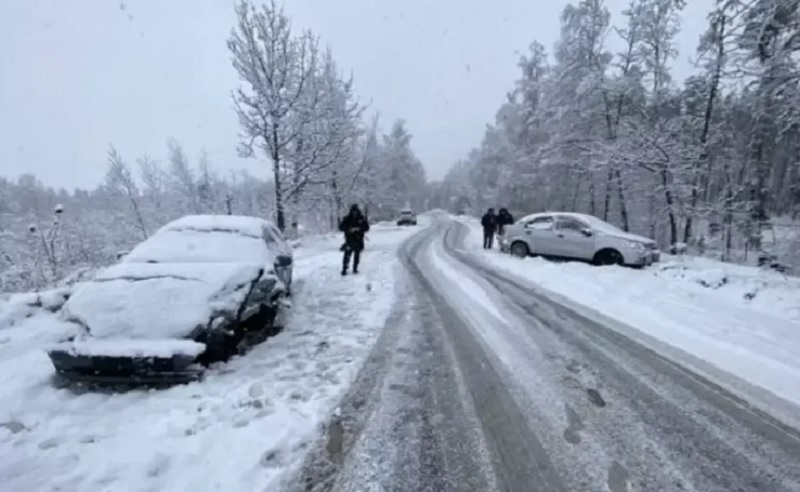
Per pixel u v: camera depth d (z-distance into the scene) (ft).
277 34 52.70
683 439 11.20
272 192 63.41
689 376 15.26
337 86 77.20
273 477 9.67
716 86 60.70
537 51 107.24
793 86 37.68
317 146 57.21
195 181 92.58
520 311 24.61
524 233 48.52
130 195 72.08
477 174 191.62
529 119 104.63
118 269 17.79
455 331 20.70
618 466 10.05
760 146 67.31
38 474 9.71
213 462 10.23
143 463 10.13
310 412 12.67
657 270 37.91
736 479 9.58
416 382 14.80
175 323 14.96
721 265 40.52
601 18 77.36
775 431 11.60
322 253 54.70
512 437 11.32
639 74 70.95
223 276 17.25
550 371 15.76
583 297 28.40
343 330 20.84
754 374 15.39
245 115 53.42
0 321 20.72
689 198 65.05
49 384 14.56
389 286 31.76
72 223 55.93
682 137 65.16
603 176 84.07
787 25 36.01
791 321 21.68
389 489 9.28
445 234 90.17
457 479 9.62
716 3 45.09
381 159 143.84
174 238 21.09
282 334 20.18
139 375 14.21
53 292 24.07
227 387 14.30
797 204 68.13
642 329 21.08
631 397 13.64
